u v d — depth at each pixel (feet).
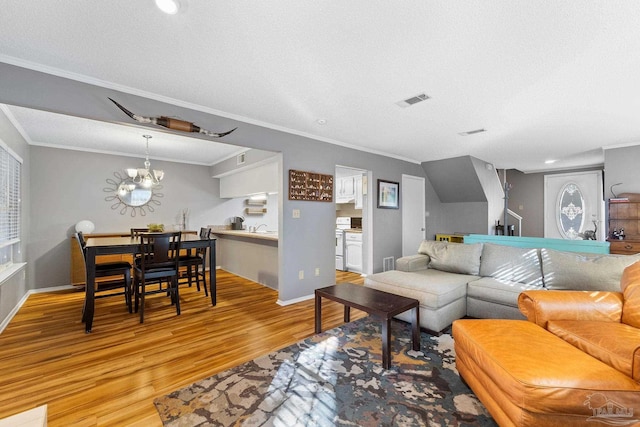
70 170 14.76
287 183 11.53
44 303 11.75
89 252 9.04
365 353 7.28
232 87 7.85
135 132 12.17
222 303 11.65
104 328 9.02
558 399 3.85
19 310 10.82
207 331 8.75
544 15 4.98
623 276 6.31
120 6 4.80
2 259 10.02
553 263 8.50
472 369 5.29
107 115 7.55
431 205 19.56
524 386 3.98
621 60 6.39
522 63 6.59
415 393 5.66
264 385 5.95
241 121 10.14
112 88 7.64
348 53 6.23
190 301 11.92
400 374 6.32
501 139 13.12
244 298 12.36
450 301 8.64
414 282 8.96
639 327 5.30
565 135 12.35
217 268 19.67
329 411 5.16
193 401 5.45
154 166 17.53
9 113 9.69
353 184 19.69
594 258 8.02
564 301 5.99
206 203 19.51
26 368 6.64
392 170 16.56
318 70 6.95
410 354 7.23
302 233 12.03
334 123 10.86
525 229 22.56
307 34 5.59
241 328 8.98
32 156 13.67
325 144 12.97
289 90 8.05
